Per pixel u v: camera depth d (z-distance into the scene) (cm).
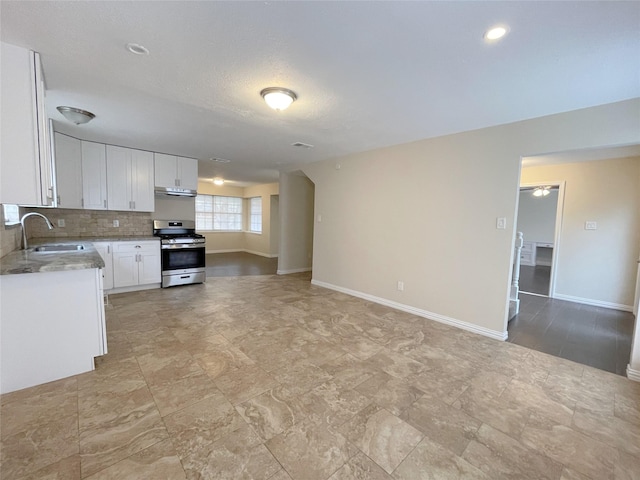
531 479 146
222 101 262
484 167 320
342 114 288
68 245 342
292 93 241
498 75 207
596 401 209
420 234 379
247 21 156
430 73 206
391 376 236
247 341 293
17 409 187
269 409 192
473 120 298
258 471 146
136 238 467
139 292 464
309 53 185
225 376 230
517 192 300
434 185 363
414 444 166
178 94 249
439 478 145
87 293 229
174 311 378
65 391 207
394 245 410
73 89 242
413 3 139
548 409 200
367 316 375
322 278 526
